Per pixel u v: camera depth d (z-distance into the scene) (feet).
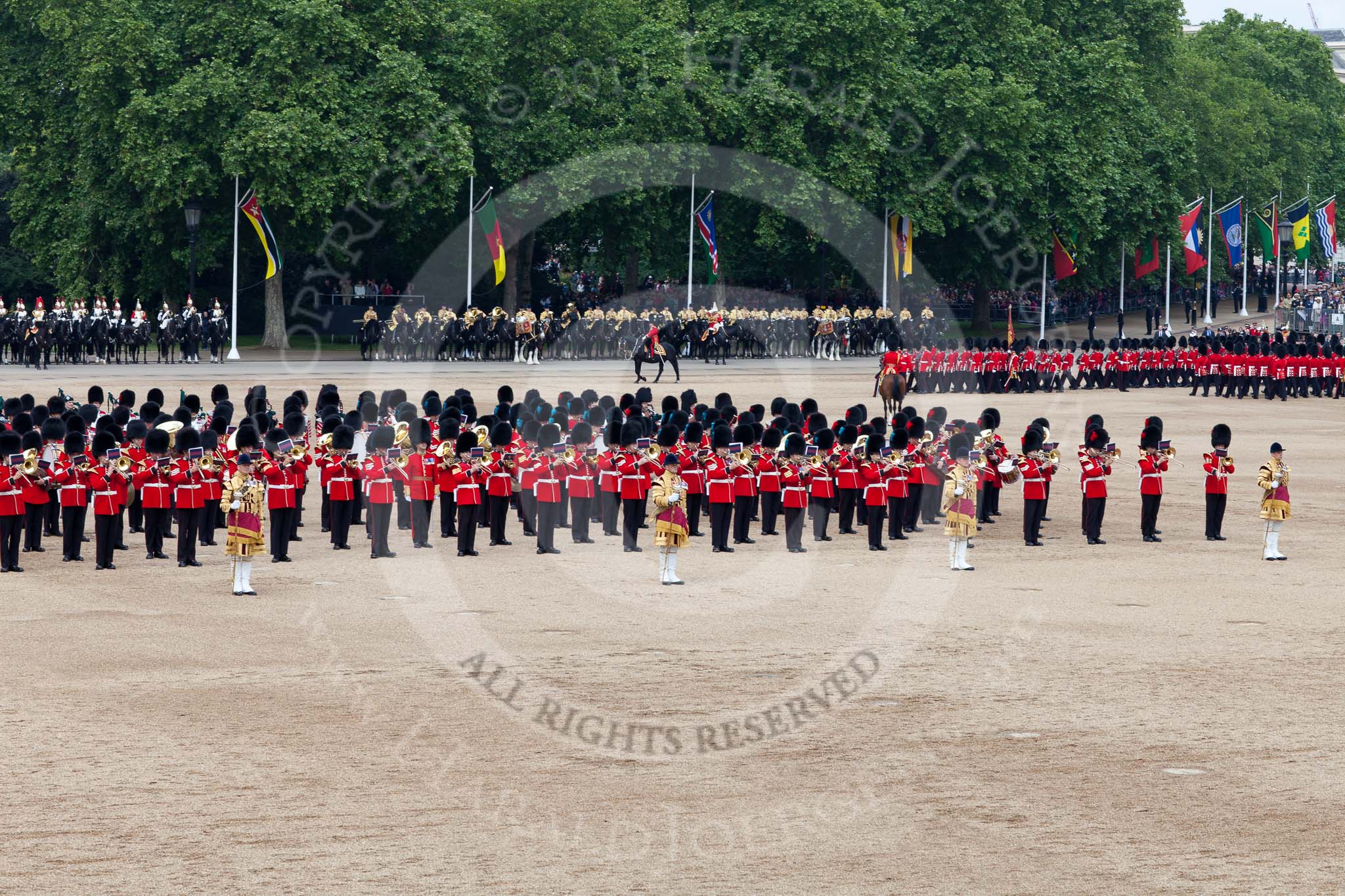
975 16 427.74
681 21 393.09
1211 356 309.22
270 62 335.88
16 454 124.16
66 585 115.24
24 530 140.97
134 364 317.22
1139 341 336.90
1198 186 581.53
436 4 362.33
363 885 58.08
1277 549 134.41
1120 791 69.46
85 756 72.74
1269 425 247.91
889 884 58.65
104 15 342.64
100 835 62.85
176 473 125.29
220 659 91.56
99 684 85.35
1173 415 264.31
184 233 354.95
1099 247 485.15
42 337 297.12
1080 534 147.95
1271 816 66.23
